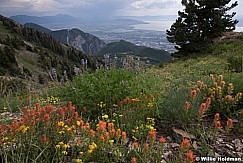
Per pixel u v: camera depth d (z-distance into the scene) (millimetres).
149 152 3064
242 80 5359
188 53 25734
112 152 3080
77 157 3158
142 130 3832
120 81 5457
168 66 21047
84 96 5105
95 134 3305
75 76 6316
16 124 3254
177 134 3908
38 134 3275
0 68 73062
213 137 3615
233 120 4383
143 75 6121
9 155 2988
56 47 122688
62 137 3297
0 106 6543
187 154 2678
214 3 23672
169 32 26172
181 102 4305
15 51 93875
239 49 20812
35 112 3615
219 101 4543
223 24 24594
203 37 26062
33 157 2988
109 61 6516
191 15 24875
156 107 4547
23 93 8719
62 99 5883
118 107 4875
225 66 13625
